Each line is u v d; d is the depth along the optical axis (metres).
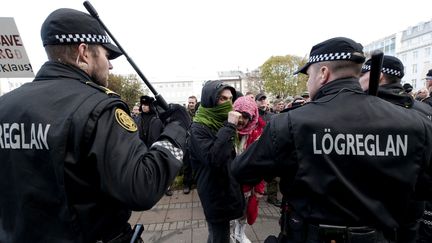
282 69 37.75
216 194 2.10
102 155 0.88
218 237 2.18
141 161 0.96
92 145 0.88
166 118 1.26
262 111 4.93
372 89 1.16
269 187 4.00
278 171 1.15
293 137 1.08
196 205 4.11
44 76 1.04
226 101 2.14
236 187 2.12
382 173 1.02
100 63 1.09
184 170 4.63
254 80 46.81
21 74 2.95
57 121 0.88
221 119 2.16
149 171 0.96
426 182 1.11
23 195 0.92
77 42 1.02
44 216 0.92
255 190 2.51
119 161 0.89
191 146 2.16
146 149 1.04
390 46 42.53
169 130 1.15
